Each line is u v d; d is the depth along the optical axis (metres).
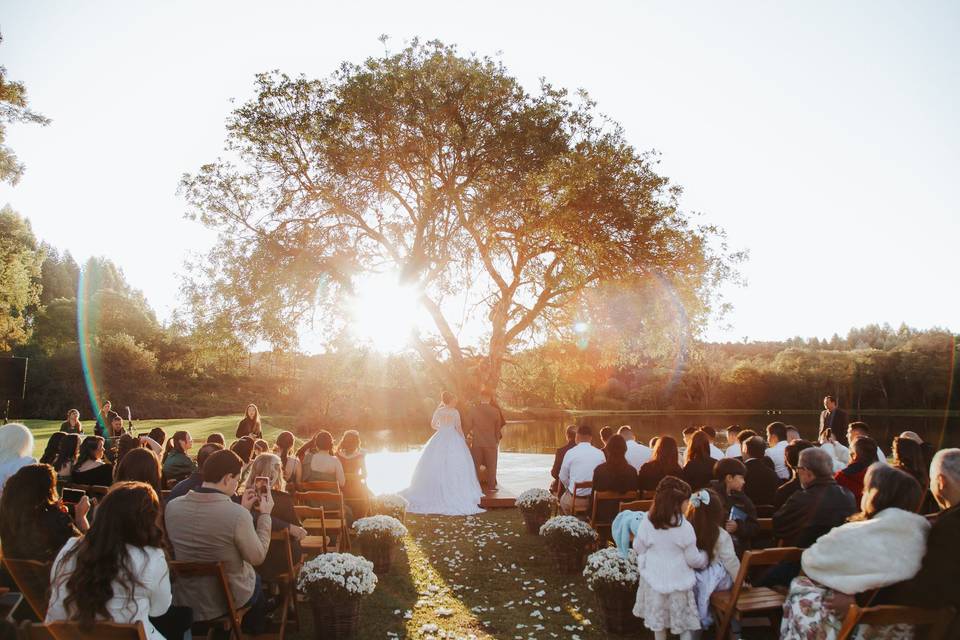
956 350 64.19
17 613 3.44
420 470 11.05
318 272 12.95
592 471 8.15
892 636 3.18
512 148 12.14
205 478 4.23
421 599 5.99
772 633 5.02
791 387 64.31
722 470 5.28
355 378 14.12
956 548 2.98
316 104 12.70
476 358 14.51
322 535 6.34
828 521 4.55
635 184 13.01
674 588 4.48
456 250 13.09
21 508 3.63
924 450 8.46
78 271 82.88
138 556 3.01
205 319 12.62
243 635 4.62
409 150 12.68
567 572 6.77
